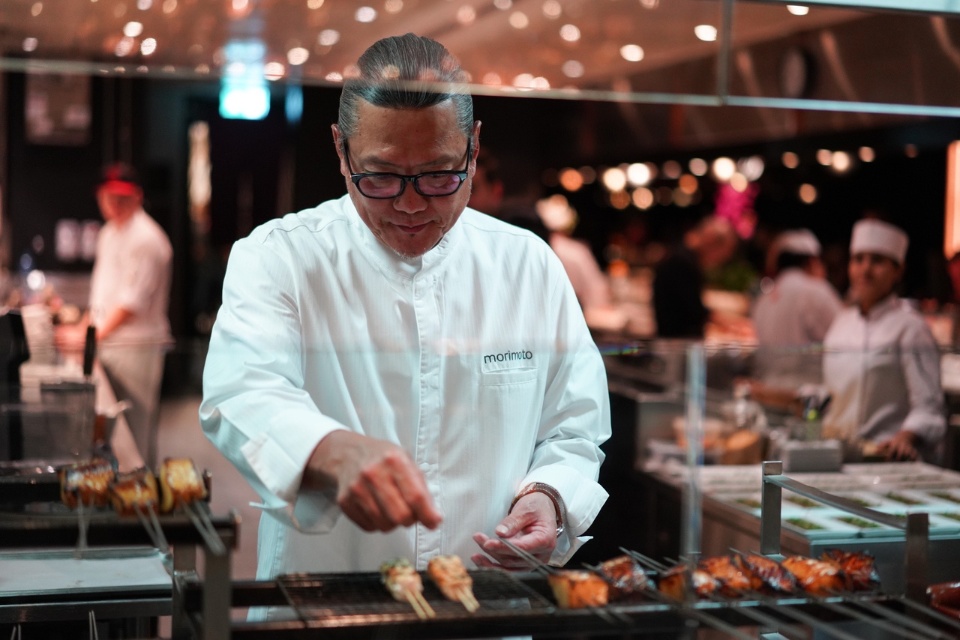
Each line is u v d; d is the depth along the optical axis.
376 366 1.71
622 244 9.13
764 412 2.74
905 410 2.61
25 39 2.20
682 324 6.40
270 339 1.63
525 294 1.86
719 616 1.32
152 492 1.39
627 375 2.93
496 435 1.76
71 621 1.68
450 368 1.74
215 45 2.37
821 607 1.35
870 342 3.77
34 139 7.16
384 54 1.58
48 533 1.33
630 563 1.41
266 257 1.72
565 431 1.84
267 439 1.48
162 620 1.74
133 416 2.11
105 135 7.36
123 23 2.21
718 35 2.25
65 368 2.22
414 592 1.33
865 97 2.35
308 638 1.21
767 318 5.45
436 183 1.56
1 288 4.75
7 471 1.65
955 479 2.50
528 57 2.68
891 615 1.34
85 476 1.44
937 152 6.27
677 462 2.67
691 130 6.30
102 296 5.25
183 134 7.76
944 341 4.70
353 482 1.31
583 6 2.35
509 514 1.73
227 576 1.19
